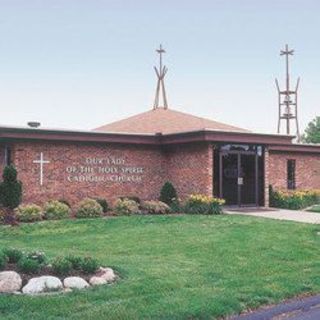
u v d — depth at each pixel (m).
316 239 17.14
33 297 9.58
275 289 10.84
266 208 27.06
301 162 34.91
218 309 9.26
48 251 14.90
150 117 34.78
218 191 26.38
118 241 16.86
